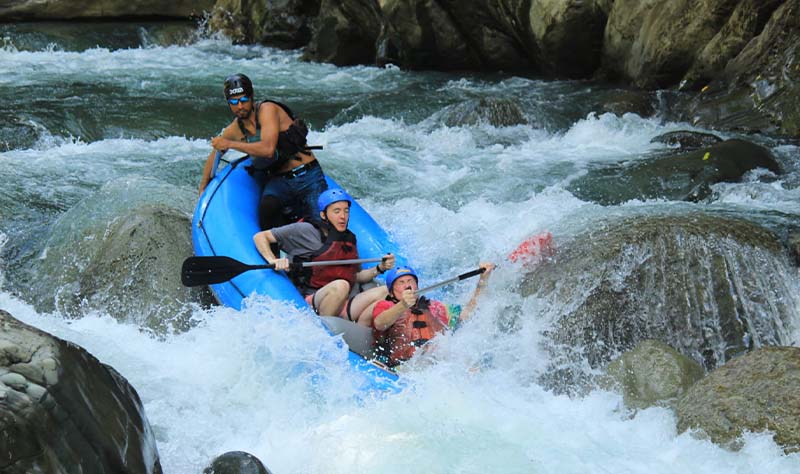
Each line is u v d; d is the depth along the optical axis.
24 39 29.91
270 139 11.74
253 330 9.60
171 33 32.44
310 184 12.15
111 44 30.98
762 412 7.74
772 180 14.79
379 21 27.25
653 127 18.44
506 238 12.60
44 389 5.82
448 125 19.55
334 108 22.09
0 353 5.87
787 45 17.69
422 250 12.42
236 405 8.79
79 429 5.95
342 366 9.05
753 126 17.53
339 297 10.12
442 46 26.02
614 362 9.33
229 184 12.12
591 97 21.11
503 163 16.89
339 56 28.44
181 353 9.84
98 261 11.82
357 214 12.13
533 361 9.82
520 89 22.83
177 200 12.90
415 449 7.84
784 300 10.42
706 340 10.29
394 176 16.41
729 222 11.16
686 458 7.71
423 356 9.53
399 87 24.81
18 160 16.77
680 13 20.08
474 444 7.95
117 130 19.25
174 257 11.76
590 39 23.02
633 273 10.52
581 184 15.17
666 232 10.80
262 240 10.67
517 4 23.83
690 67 20.23
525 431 8.23
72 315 11.47
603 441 8.15
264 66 28.28
